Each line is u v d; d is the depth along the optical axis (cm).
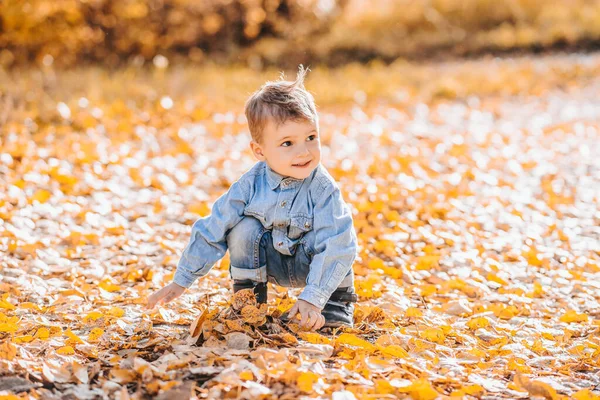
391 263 518
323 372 303
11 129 855
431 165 851
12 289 425
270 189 351
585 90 1418
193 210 632
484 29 1964
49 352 331
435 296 455
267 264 359
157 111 1049
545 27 1930
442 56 1789
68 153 796
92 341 348
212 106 1115
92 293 432
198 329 343
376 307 394
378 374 312
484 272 508
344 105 1255
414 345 354
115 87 1125
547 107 1280
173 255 520
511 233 612
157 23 1548
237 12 1688
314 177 352
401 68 1603
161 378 299
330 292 344
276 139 337
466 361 343
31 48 1367
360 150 933
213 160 841
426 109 1252
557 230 621
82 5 1430
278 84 349
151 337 349
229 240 359
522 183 789
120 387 294
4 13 1338
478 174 815
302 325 339
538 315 427
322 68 1612
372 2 2072
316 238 350
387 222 624
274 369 297
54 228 569
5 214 576
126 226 593
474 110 1247
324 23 1883
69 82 1110
